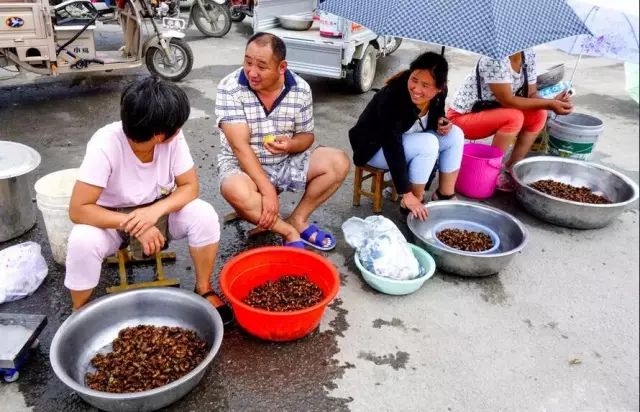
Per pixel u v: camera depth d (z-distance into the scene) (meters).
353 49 5.60
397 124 3.14
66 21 5.41
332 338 2.58
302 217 3.26
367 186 4.13
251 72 2.70
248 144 2.90
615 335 2.74
